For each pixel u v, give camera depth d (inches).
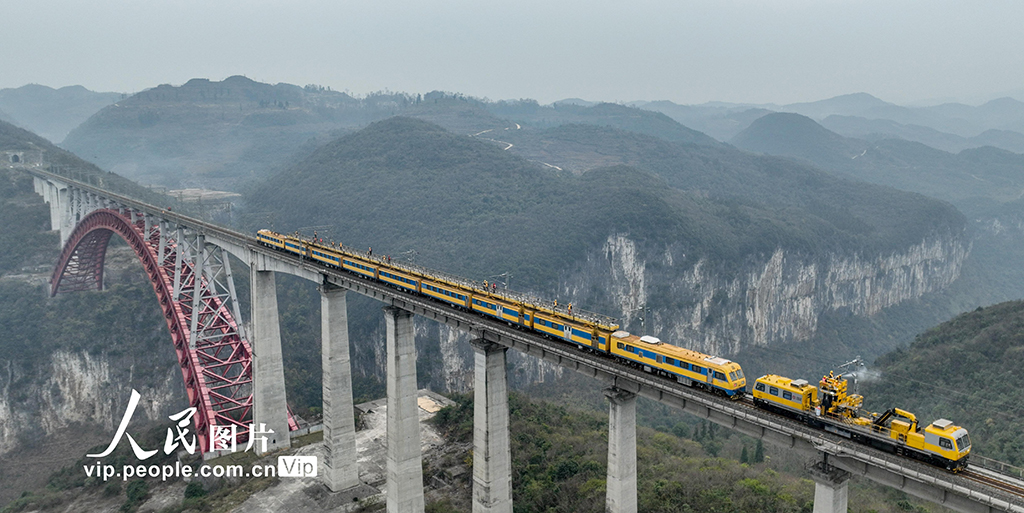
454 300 2416.3
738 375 1657.2
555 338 2090.3
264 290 3425.2
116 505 3489.2
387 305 2689.5
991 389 3816.4
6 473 5506.9
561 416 3929.6
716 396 1670.8
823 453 1461.6
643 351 1827.0
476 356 2289.6
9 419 5905.5
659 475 2822.3
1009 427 3348.9
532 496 2773.1
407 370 2689.5
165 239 4488.2
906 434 1354.6
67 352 6205.7
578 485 2755.9
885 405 4156.0
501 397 2297.0
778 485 2625.5
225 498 3088.1
